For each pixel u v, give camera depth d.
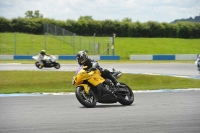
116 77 35.66
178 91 49.44
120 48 194.38
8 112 30.83
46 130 23.30
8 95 45.06
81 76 33.44
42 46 179.50
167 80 74.00
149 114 29.59
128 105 35.31
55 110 31.95
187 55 148.00
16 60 141.25
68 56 144.62
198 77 77.31
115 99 34.62
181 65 111.94
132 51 189.62
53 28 196.00
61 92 48.53
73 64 115.44
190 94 45.34
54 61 96.88
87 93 33.34
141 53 186.62
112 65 111.69
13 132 22.69
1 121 26.47
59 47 177.38
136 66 107.94
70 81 72.75
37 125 24.94
